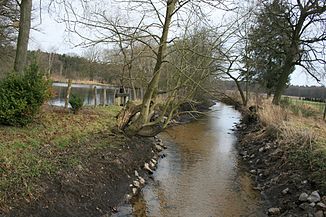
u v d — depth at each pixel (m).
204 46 12.56
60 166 7.91
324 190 8.12
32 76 9.92
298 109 20.83
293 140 11.70
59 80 48.00
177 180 11.18
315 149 10.12
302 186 8.88
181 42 11.70
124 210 8.20
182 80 12.63
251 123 21.92
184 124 24.31
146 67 14.18
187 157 14.48
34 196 6.50
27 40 11.55
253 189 10.52
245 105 30.70
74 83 46.59
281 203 8.79
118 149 11.05
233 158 14.74
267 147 13.73
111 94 31.34
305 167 9.64
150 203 9.01
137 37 10.73
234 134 21.52
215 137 20.03
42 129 9.95
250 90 39.16
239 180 11.43
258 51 23.83
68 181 7.57
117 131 12.27
